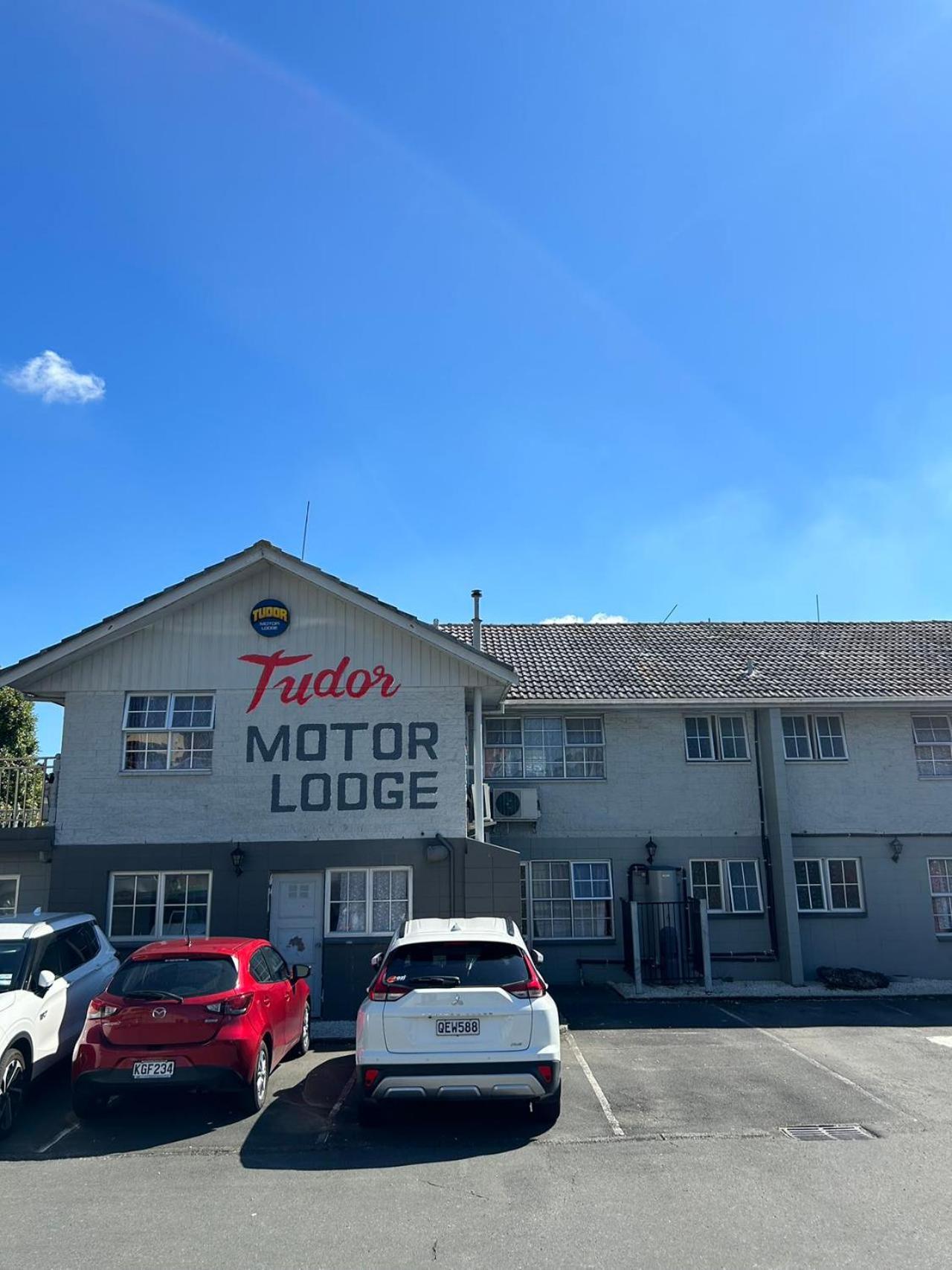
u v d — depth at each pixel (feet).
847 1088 32.01
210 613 50.52
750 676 63.57
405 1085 25.50
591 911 59.21
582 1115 28.81
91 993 33.96
